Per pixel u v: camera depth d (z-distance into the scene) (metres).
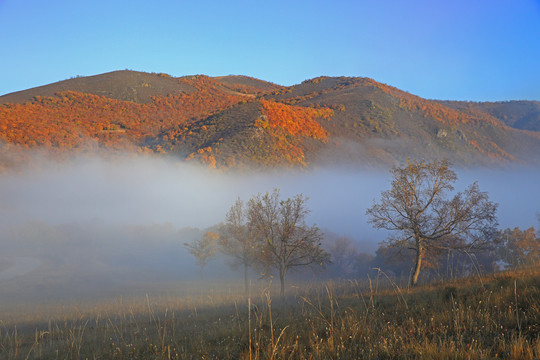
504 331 5.83
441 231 22.83
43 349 9.98
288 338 6.45
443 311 7.42
